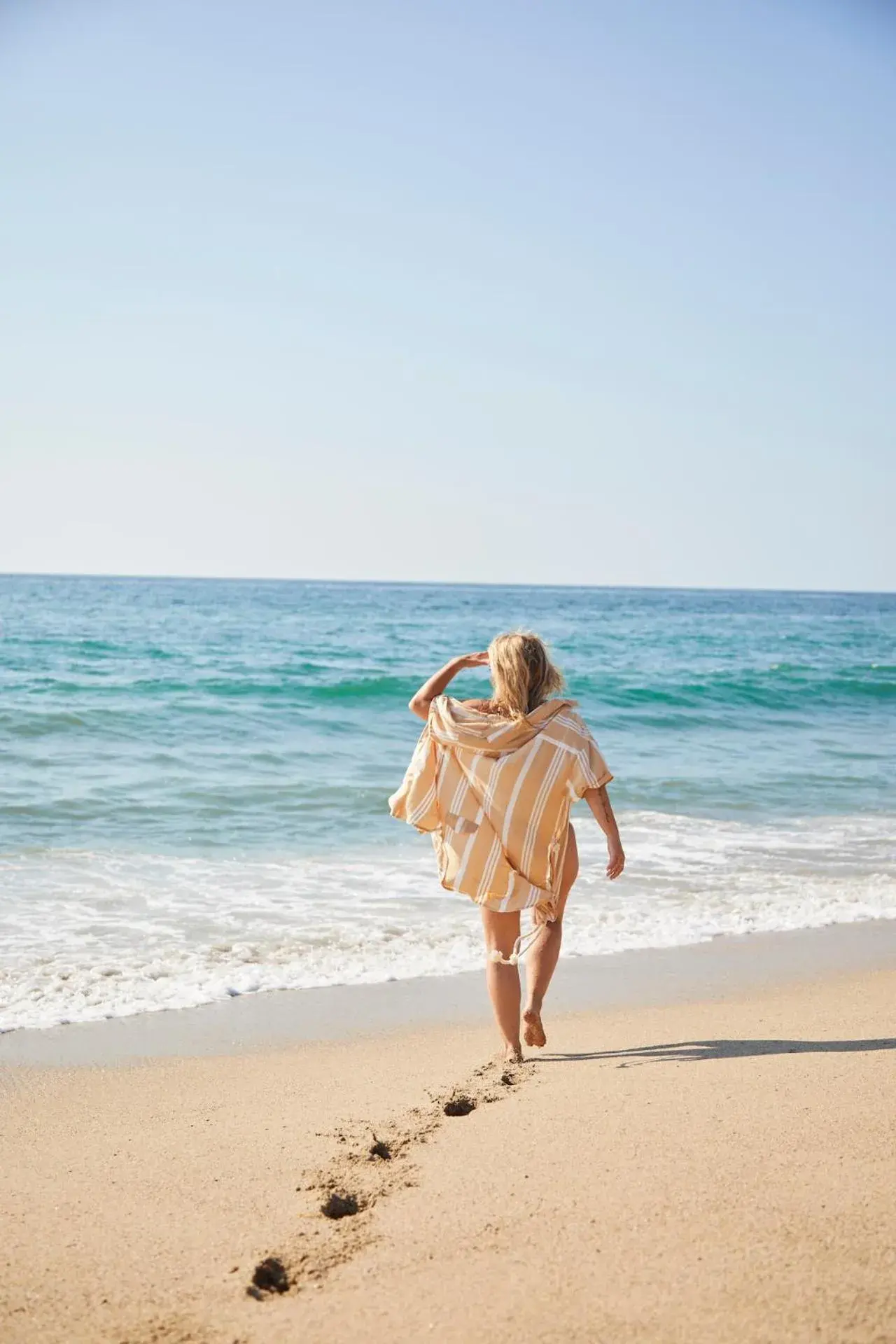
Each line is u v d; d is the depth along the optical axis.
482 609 77.88
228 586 196.38
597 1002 5.20
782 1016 4.81
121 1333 2.18
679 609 92.88
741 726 18.47
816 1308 2.12
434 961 5.94
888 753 15.42
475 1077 3.96
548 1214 2.62
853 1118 3.21
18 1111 3.71
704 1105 3.40
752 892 7.76
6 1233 2.66
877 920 7.12
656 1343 2.04
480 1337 2.10
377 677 21.89
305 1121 3.51
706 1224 2.50
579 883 7.93
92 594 93.44
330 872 8.14
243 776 12.04
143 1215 2.76
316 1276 2.39
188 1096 3.87
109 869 8.06
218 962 5.88
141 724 15.50
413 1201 2.76
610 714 19.20
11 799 10.49
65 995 5.25
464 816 3.94
